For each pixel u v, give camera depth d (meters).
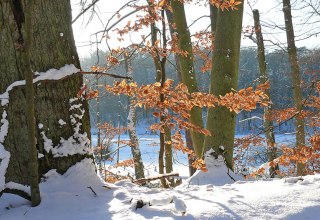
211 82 6.66
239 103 4.38
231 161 6.35
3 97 3.63
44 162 3.67
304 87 11.42
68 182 3.69
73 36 4.02
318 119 9.27
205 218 2.86
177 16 8.59
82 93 4.02
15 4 3.59
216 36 6.67
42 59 3.70
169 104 4.48
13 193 3.54
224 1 4.92
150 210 3.06
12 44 3.62
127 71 10.15
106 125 12.36
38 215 3.15
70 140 3.81
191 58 8.74
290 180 4.10
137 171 12.00
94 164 4.02
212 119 6.41
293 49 12.03
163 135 5.25
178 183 7.61
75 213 3.17
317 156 5.53
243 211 3.01
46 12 3.75
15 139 3.63
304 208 3.02
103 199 3.51
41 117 3.68
